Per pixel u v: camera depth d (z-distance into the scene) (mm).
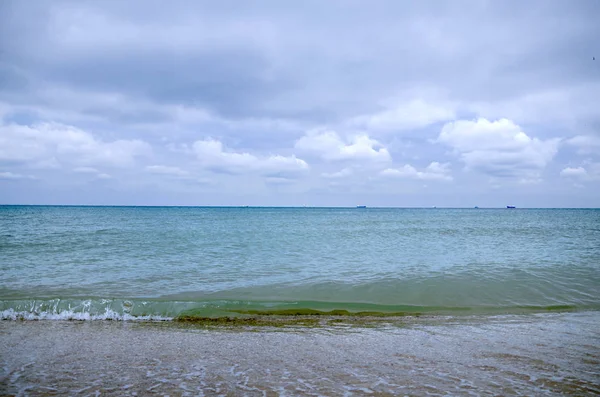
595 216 94625
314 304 10875
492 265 16797
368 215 100562
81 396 4941
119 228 39281
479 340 7945
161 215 86125
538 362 6484
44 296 11336
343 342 7852
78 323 9531
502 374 5871
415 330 8805
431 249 23188
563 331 8633
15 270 15461
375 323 9477
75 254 20078
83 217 66188
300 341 7945
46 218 60719
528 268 15922
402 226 47906
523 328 8922
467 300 11586
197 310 10445
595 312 10477
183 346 7555
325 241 28125
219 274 15055
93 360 6586
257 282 13609
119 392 5086
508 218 79875
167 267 16562
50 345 7559
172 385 5359
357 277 14383
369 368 6168
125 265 16922
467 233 36062
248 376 5758
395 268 16250
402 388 5242
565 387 5332
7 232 32844
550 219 74125
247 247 24109
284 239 29484
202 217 75375
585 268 15883
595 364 6395
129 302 10547
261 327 9141
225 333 8625
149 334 8516
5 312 10125
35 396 4934
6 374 5812
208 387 5277
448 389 5219
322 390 5156
